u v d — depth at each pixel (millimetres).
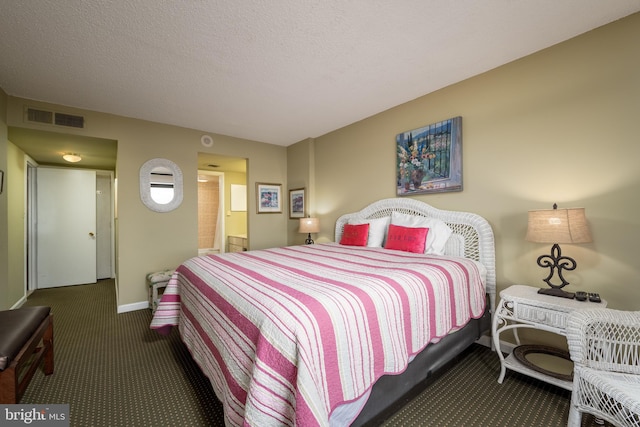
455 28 1912
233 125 3842
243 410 1157
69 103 3000
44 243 4500
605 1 1688
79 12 1687
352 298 1279
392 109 3311
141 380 1922
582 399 1274
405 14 1767
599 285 1929
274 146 4809
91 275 4828
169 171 3729
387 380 1384
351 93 2920
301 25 1853
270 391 1015
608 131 1898
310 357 1014
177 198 3766
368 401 1284
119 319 3121
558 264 1938
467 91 2643
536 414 1582
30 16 1708
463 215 2623
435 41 2057
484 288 2252
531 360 1928
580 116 2014
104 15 1717
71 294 4148
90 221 4836
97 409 1626
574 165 2041
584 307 1610
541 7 1728
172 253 3721
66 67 2301
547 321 1702
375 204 3469
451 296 1794
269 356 1050
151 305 3367
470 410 1619
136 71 2391
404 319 1431
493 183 2475
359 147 3727
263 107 3236
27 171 4188
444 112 2816
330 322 1131
